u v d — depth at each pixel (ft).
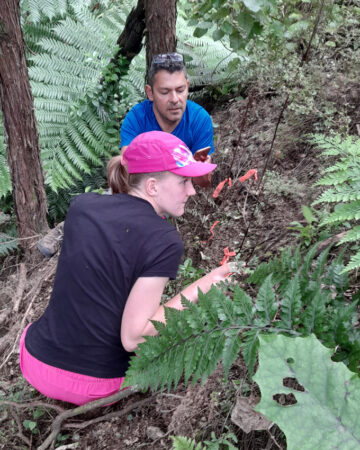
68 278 5.24
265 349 2.52
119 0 15.33
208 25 8.64
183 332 4.11
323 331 3.87
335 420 2.28
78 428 6.26
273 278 4.72
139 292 4.85
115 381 5.75
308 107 7.89
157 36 8.73
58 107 12.84
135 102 13.19
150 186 5.16
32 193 10.27
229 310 4.09
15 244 10.82
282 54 8.02
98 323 5.22
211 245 8.24
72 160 13.24
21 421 6.67
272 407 2.31
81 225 5.18
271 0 7.28
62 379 5.60
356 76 8.31
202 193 9.15
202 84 12.67
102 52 13.78
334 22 8.76
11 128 9.48
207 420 5.16
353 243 5.99
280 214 7.74
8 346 8.19
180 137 8.14
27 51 14.49
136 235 4.90
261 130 9.75
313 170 8.07
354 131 7.88
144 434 5.65
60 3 14.02
